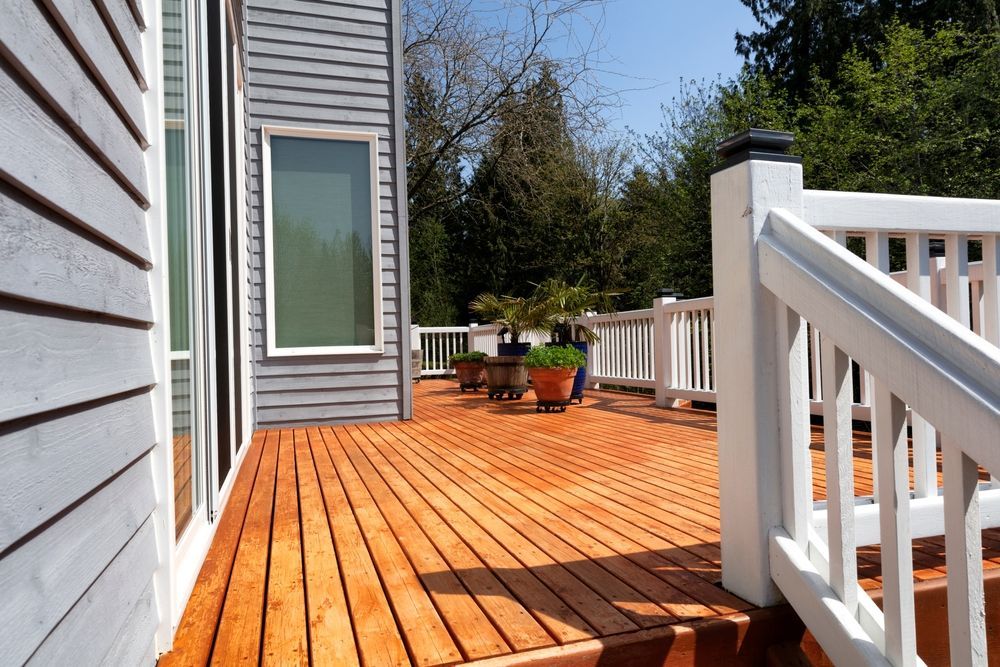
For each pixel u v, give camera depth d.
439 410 5.91
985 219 1.71
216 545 2.01
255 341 4.75
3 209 0.65
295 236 4.89
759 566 1.46
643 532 2.07
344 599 1.55
